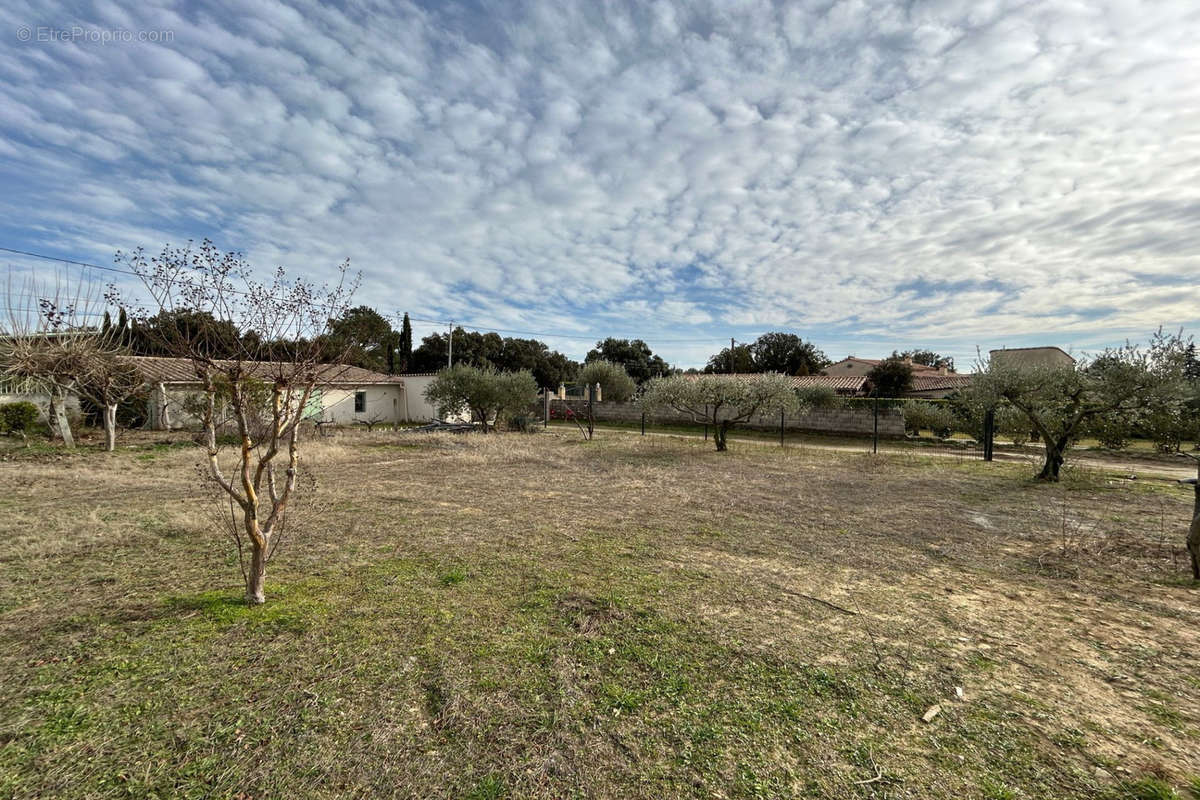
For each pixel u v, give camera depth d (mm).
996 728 2262
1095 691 2568
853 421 17672
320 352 3586
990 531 5660
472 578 4039
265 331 3369
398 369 38188
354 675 2613
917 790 1884
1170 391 8156
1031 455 13023
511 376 20203
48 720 2217
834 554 4781
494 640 3014
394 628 3148
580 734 2182
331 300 3562
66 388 13141
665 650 2924
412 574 4105
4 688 2455
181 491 7379
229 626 3139
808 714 2344
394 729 2197
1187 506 7051
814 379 30750
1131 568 4441
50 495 7090
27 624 3152
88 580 3918
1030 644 3057
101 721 2217
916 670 2740
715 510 6547
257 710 2312
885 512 6539
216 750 2049
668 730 2217
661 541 5145
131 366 13781
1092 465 11422
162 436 15141
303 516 6027
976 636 3150
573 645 2967
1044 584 4062
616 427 22297
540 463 10867
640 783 1905
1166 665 2826
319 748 2068
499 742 2127
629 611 3451
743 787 1887
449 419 23266
